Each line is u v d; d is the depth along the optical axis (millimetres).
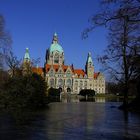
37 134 24234
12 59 67188
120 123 32844
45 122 33562
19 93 57312
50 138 22266
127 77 57625
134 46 34219
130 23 23297
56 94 135000
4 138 22141
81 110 56656
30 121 34500
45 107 67375
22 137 22641
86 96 180500
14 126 29438
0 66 57969
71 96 198375
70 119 37562
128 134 24516
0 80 58438
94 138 22453
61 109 59875
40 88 66500
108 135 23938
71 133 24953
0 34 52031
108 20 23031
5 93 53719
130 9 22094
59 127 29047
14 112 48062
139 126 29938
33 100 61719
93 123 32906
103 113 48125
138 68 51594
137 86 57250
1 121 34031
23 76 62750
